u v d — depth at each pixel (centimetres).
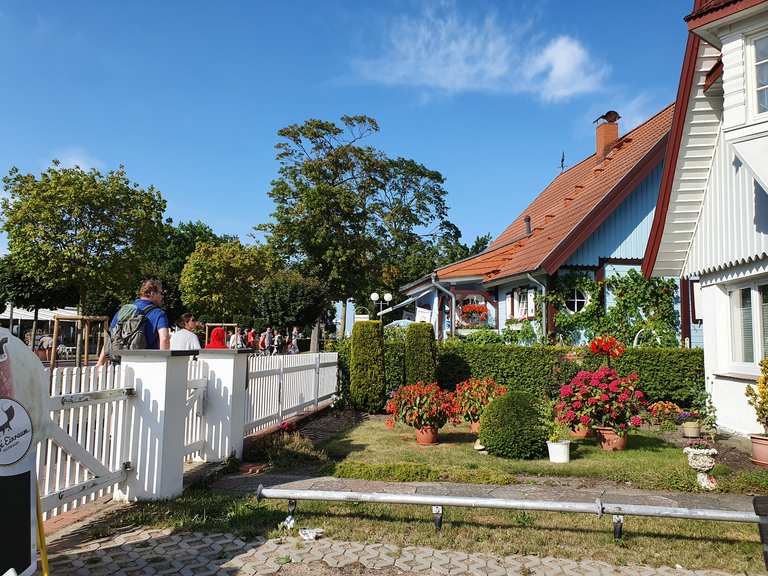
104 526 448
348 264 3788
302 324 3516
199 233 6575
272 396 960
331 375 1381
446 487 618
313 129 3847
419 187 4403
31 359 297
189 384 654
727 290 1034
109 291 2255
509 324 1689
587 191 1889
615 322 1491
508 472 702
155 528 451
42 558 304
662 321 1483
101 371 488
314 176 3822
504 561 405
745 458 779
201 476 609
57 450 435
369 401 1257
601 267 1524
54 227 2022
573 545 437
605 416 845
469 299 1952
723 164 967
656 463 738
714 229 1004
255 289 3750
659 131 1689
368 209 4034
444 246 4709
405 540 441
